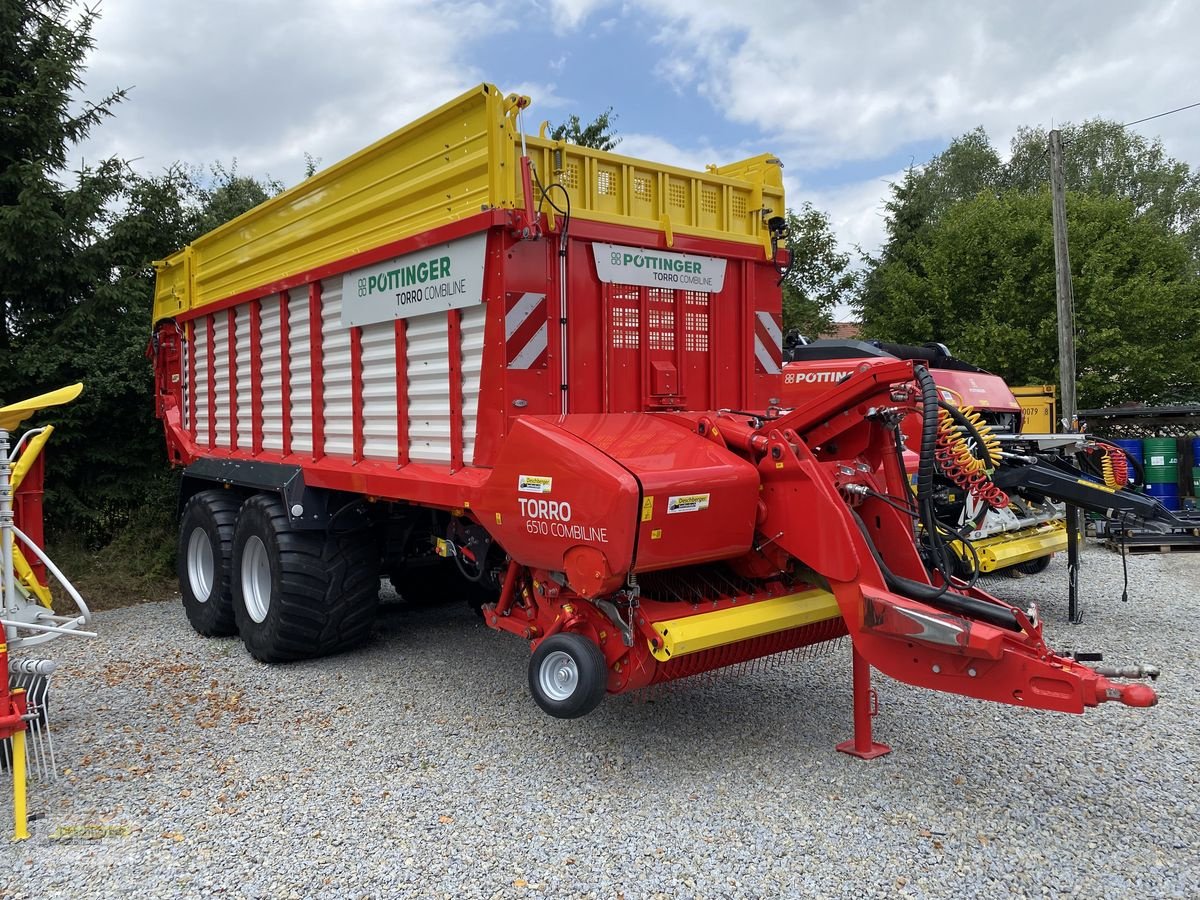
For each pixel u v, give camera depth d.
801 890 2.88
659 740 4.19
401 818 3.43
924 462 3.50
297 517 5.31
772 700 4.74
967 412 4.35
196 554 6.81
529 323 3.98
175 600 8.38
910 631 3.34
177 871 3.07
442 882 2.96
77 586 8.48
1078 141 39.75
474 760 4.00
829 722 4.40
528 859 3.10
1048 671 3.11
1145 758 3.92
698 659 3.80
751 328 5.02
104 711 4.86
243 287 6.34
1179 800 3.50
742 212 5.01
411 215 4.49
